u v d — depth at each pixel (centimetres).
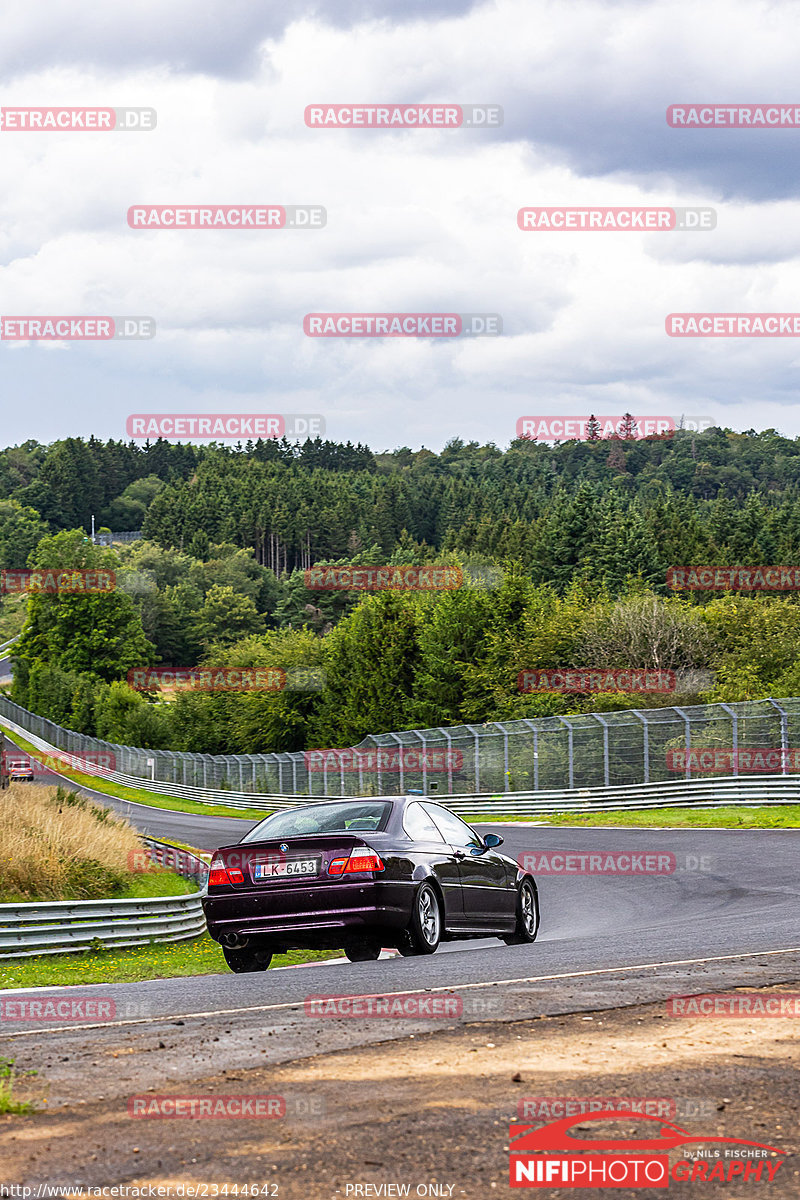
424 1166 1268
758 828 8138
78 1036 2047
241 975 3180
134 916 4922
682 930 3650
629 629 17012
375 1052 1781
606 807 10600
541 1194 1192
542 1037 1858
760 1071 1623
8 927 4306
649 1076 1605
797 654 16300
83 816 7188
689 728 10131
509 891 3775
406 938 3234
